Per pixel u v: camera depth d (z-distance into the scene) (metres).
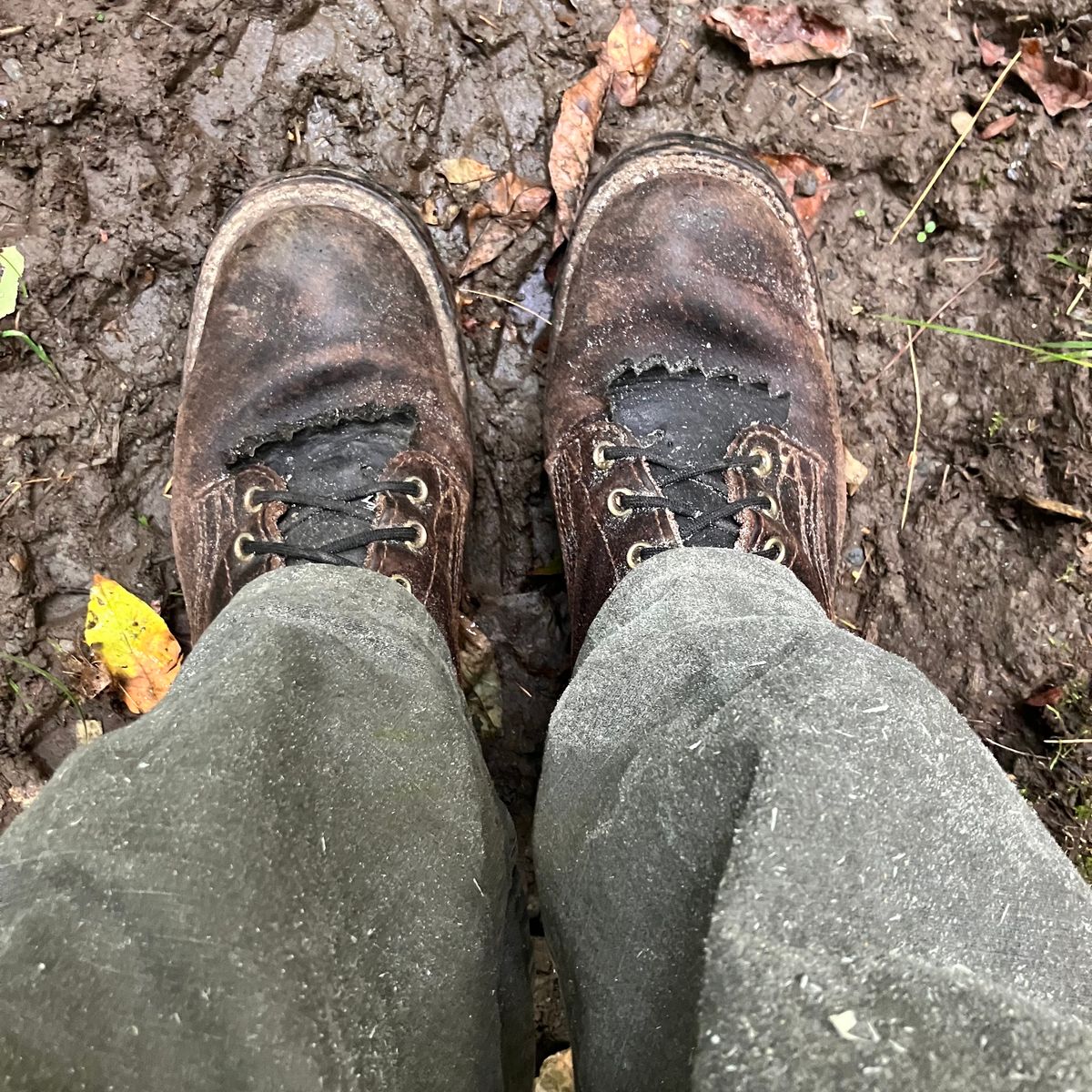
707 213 1.07
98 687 1.09
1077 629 1.11
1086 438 1.10
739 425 1.00
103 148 1.07
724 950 0.42
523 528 1.13
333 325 1.02
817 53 1.11
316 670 0.60
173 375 1.10
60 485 1.08
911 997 0.40
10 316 1.06
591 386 1.04
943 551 1.16
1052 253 1.12
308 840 0.52
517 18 1.09
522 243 1.12
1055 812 1.13
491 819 0.73
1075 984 0.44
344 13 1.08
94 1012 0.42
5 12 1.04
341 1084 0.47
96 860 0.45
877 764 0.48
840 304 1.15
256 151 1.09
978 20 1.12
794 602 0.72
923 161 1.13
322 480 0.95
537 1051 1.14
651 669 0.63
